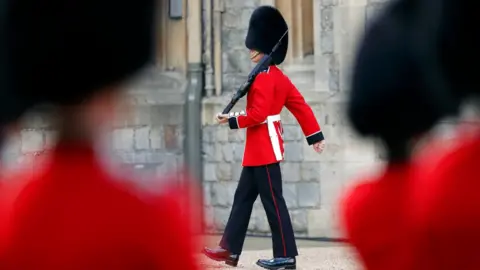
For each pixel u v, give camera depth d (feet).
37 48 17.99
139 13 18.56
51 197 17.53
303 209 94.27
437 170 20.26
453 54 21.34
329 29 93.45
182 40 100.22
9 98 18.15
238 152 98.22
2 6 18.01
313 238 93.15
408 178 20.75
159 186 18.38
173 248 17.58
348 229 20.97
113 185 17.80
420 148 21.20
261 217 96.43
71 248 17.25
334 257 73.46
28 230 17.34
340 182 90.53
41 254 17.26
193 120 98.32
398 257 20.13
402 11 21.74
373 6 89.40
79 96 18.16
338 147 90.53
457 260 19.62
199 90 99.30
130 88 18.75
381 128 21.44
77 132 18.20
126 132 93.40
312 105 92.58
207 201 99.40
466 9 21.26
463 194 19.67
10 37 18.03
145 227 17.48
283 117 95.40
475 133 20.94
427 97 21.21
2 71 18.11
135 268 17.46
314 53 95.40
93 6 18.13
